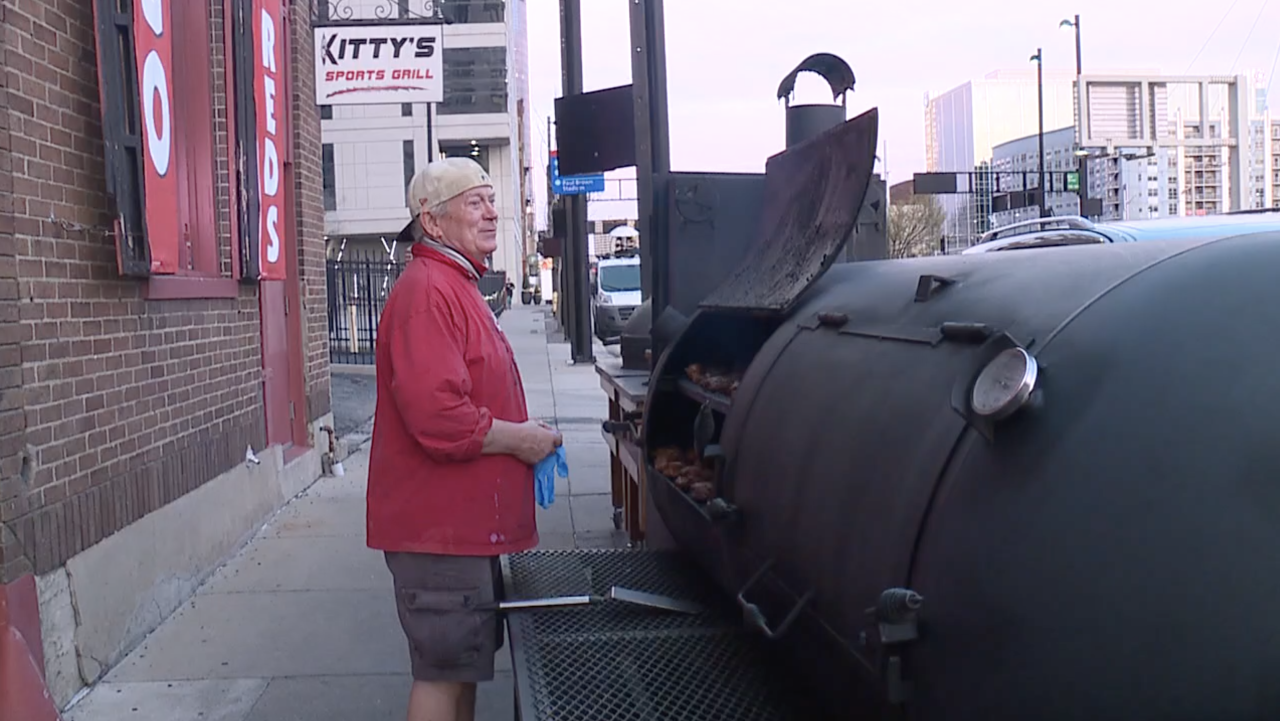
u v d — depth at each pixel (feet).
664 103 14.11
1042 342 5.33
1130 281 5.34
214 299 19.20
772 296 9.37
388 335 9.07
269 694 13.52
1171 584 4.51
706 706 7.55
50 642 12.61
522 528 9.42
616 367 20.74
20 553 11.87
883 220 13.64
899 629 5.34
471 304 9.21
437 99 29.27
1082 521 4.73
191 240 19.63
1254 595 4.39
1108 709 4.62
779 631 6.80
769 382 8.26
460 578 9.11
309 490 25.91
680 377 11.73
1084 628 4.66
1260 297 4.91
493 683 14.12
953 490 5.33
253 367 21.84
